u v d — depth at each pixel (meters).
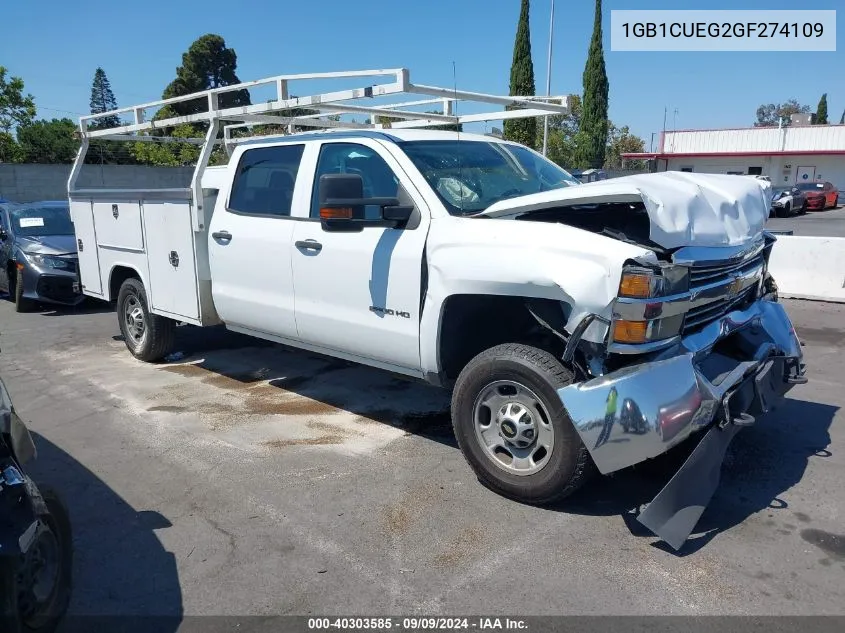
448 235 3.89
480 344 4.22
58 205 10.98
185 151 26.62
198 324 5.79
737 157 44.72
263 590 3.08
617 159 53.84
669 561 3.23
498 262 3.59
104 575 3.22
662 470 4.11
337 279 4.54
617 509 3.72
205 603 3.00
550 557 3.28
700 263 3.53
